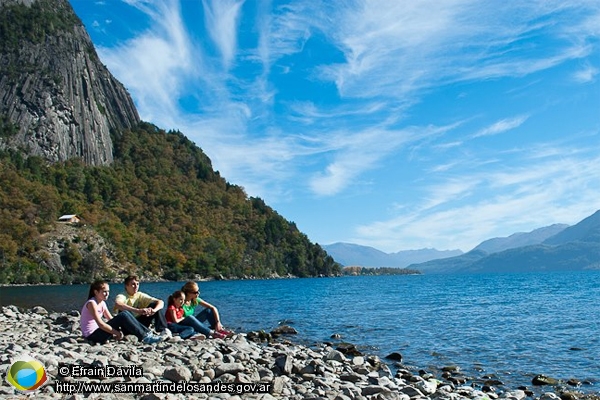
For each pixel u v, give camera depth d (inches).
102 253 6594.5
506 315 1450.5
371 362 693.9
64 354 445.7
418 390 467.8
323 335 1021.8
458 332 1065.5
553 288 3422.7
